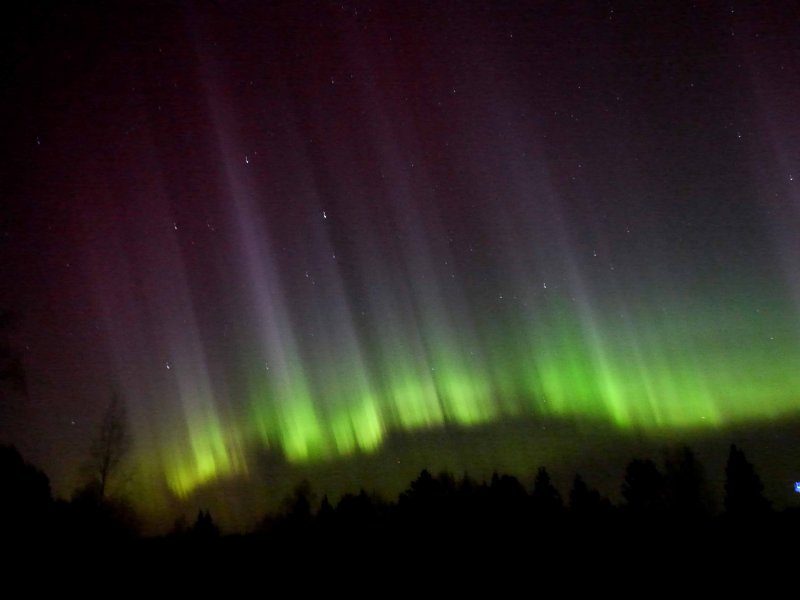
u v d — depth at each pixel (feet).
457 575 44.47
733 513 59.36
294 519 67.77
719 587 39.60
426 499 66.64
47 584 40.19
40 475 58.23
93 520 57.47
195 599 39.86
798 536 47.47
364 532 57.82
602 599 38.96
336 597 40.63
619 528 55.93
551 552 49.34
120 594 40.04
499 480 69.31
